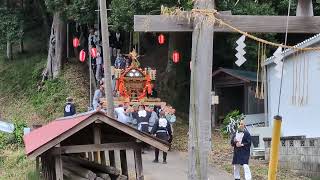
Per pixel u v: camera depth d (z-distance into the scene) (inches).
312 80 655.8
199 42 270.1
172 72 1063.6
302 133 692.1
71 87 1056.8
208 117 271.3
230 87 1016.2
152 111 697.6
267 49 869.8
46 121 970.7
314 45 630.5
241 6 831.7
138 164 395.5
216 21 270.8
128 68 833.5
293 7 720.3
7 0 1198.3
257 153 685.3
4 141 746.8
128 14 833.5
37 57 1235.2
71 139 400.2
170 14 273.3
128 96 826.2
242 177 564.7
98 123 379.2
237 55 302.2
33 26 1290.6
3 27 1164.5
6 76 1197.1
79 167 402.3
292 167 614.5
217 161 658.2
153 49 1214.9
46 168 456.1
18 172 604.1
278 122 257.1
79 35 1167.0
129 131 384.8
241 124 505.0
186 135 849.5
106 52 616.1
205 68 269.9
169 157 679.1
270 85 781.3
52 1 999.6
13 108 1073.5
